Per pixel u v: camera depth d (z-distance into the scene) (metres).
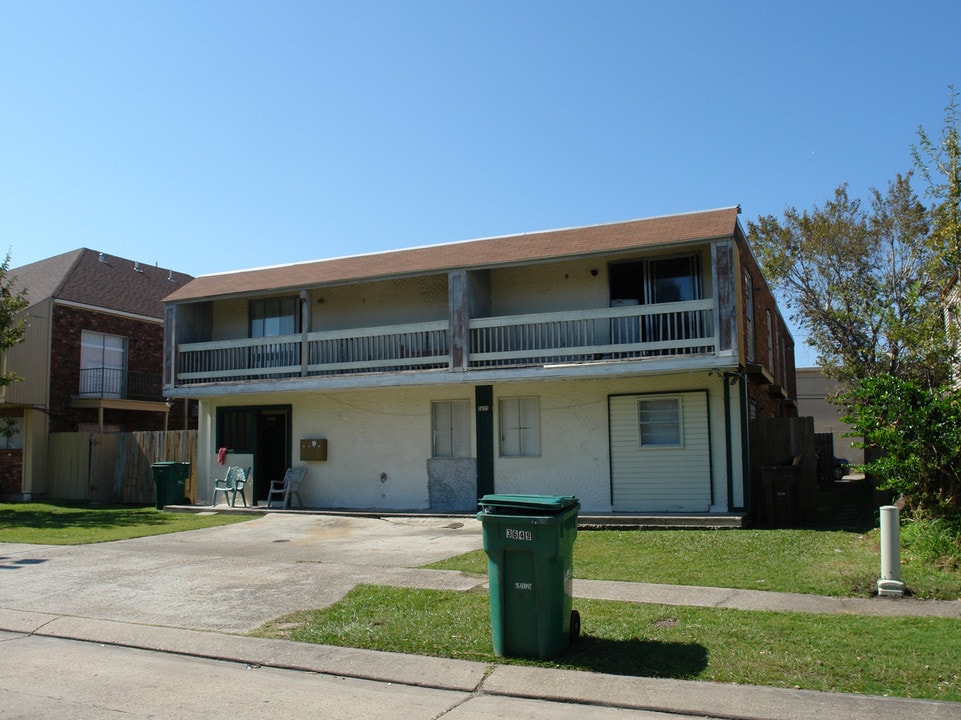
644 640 6.81
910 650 6.28
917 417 9.64
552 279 16.70
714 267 14.12
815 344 23.30
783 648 6.45
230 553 11.80
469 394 16.91
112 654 7.14
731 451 14.70
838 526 13.24
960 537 9.03
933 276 16.19
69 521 16.62
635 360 14.50
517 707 5.62
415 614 7.80
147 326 26.69
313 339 17.62
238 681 6.30
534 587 6.44
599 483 15.59
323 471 18.08
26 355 22.75
